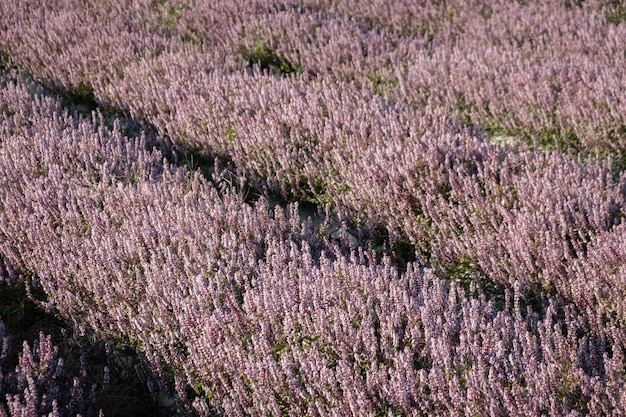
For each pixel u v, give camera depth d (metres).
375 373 3.31
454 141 5.65
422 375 3.25
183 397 3.66
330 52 8.72
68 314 4.41
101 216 4.85
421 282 4.12
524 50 8.59
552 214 4.67
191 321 3.88
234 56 8.88
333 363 3.62
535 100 7.09
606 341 3.79
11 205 5.12
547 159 5.51
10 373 3.62
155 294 4.12
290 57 9.16
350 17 10.80
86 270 4.46
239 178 6.09
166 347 4.00
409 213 5.17
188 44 9.11
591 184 5.09
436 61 8.23
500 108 7.27
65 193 5.21
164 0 11.21
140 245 4.55
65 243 4.69
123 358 4.11
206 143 6.66
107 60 8.59
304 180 6.05
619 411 2.92
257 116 6.52
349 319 3.72
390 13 10.58
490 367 3.24
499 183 5.31
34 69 8.84
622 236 4.21
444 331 3.54
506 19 9.88
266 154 6.26
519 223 4.59
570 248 4.61
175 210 4.87
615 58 7.86
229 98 7.07
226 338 3.69
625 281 3.88
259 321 3.76
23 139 6.13
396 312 3.65
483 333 3.54
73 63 8.52
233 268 4.32
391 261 5.05
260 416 3.46
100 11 10.73
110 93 7.87
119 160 5.83
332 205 5.81
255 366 3.57
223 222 4.77
